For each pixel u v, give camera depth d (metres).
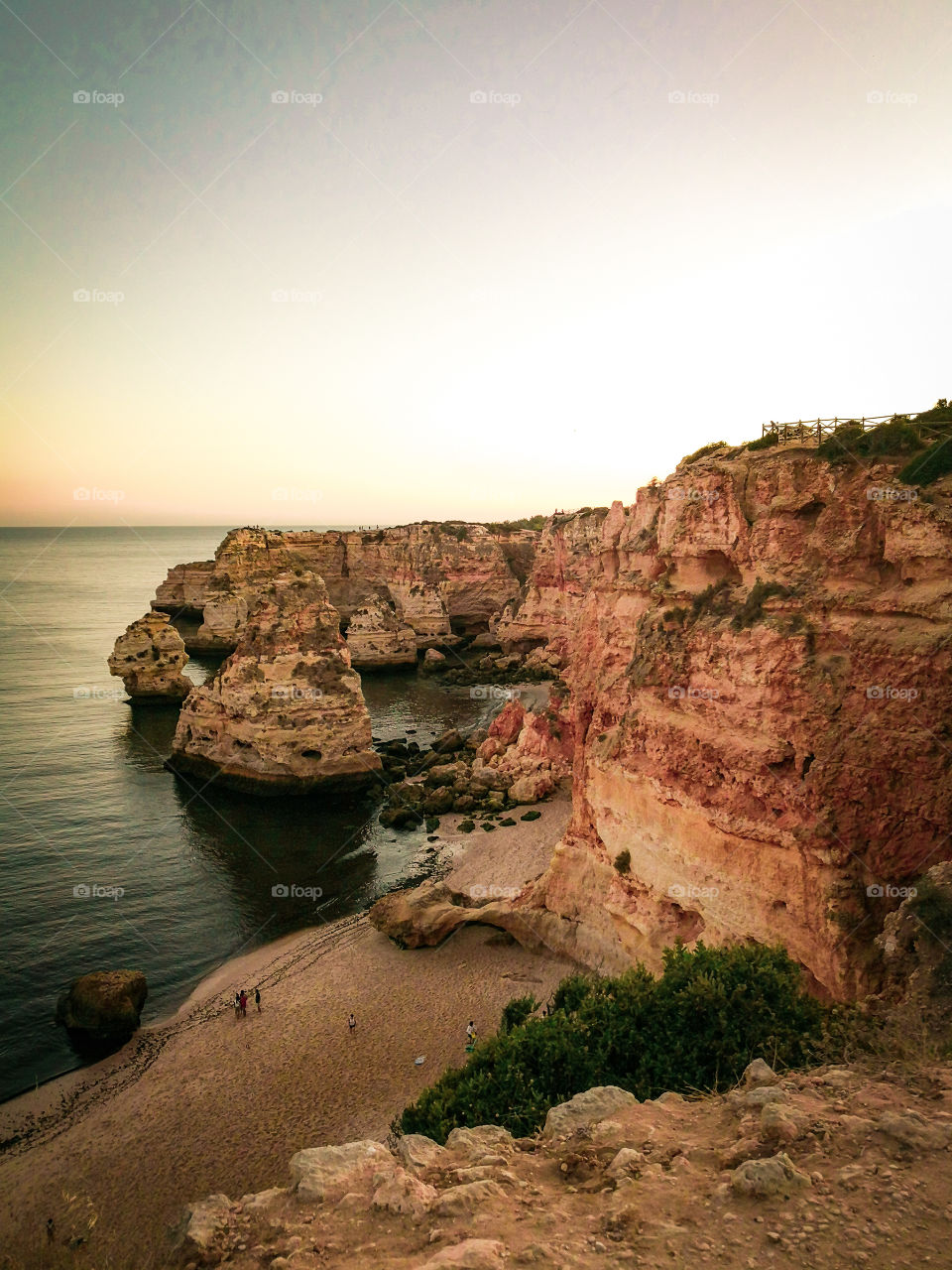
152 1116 27.88
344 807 60.72
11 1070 30.84
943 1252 7.24
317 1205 9.57
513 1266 7.64
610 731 34.62
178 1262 8.87
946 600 21.50
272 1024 33.19
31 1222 23.17
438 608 134.12
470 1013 33.03
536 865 47.56
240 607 127.00
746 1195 8.36
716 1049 15.27
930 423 25.14
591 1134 10.74
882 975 20.22
